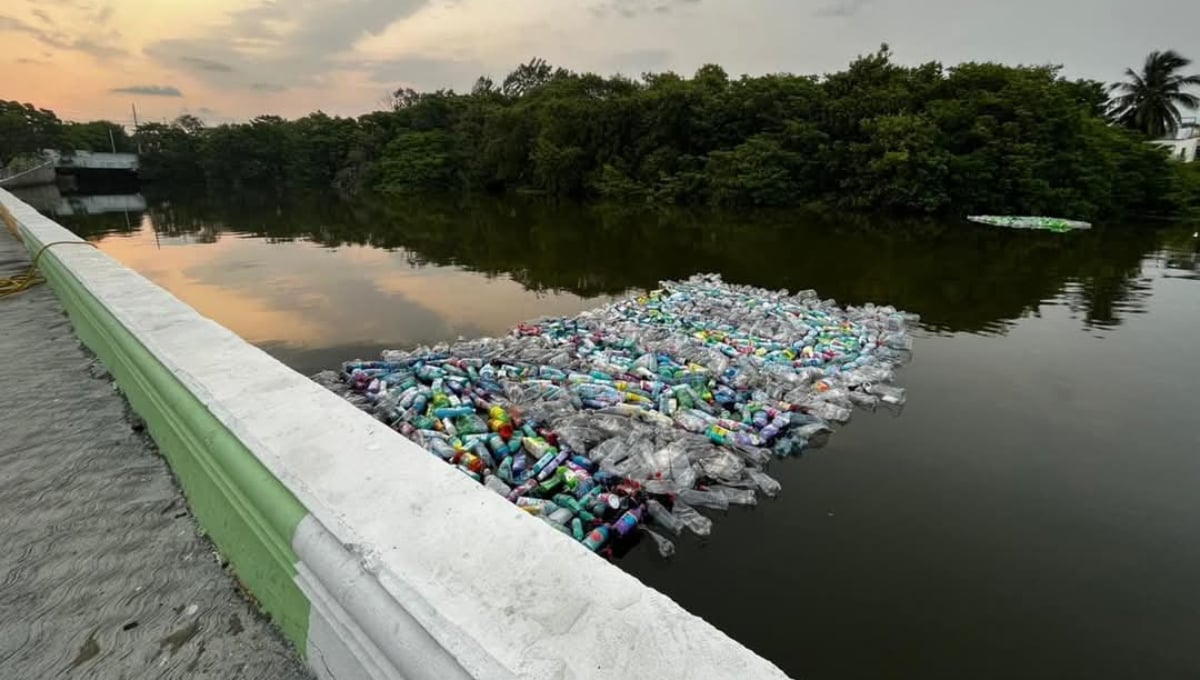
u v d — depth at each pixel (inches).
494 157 1715.1
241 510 58.0
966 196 1017.5
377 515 45.2
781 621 128.6
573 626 35.9
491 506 46.6
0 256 291.9
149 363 83.0
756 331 315.6
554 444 188.1
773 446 201.6
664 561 146.8
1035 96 982.4
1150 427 222.2
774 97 1219.9
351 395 225.0
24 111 2276.1
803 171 1151.6
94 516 75.9
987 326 361.4
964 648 122.1
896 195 1024.2
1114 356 304.5
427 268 556.7
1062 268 562.6
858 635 125.0
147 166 2362.2
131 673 53.5
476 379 238.7
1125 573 144.7
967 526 162.1
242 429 58.4
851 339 308.8
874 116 1083.3
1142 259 615.8
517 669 33.2
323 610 44.7
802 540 155.4
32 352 142.6
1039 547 153.9
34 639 57.5
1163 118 1512.1
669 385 236.8
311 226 920.9
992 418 228.8
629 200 1368.1
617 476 170.9
